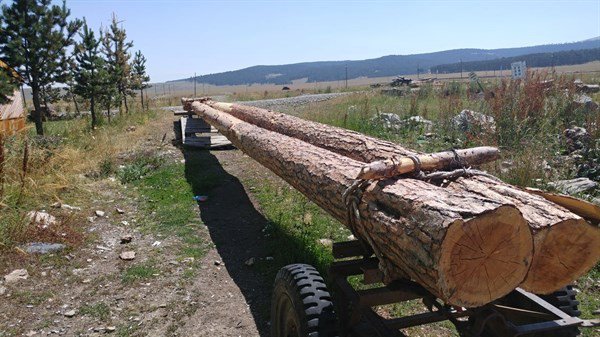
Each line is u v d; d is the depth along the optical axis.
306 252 4.82
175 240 5.39
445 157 2.81
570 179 6.20
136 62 21.88
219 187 7.46
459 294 2.00
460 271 1.98
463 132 8.80
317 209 6.23
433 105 13.90
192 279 4.46
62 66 13.40
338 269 2.97
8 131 9.86
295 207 6.34
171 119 17.20
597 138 7.31
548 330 2.50
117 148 10.18
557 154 7.02
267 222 5.92
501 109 8.17
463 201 2.13
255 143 5.68
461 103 10.48
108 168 8.39
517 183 5.77
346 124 10.82
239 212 6.35
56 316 3.85
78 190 7.09
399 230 2.25
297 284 2.75
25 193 6.29
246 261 4.80
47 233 5.28
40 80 12.70
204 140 10.84
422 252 2.04
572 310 2.78
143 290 4.27
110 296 4.17
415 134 9.46
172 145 11.16
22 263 4.66
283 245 5.08
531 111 8.53
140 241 5.39
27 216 5.41
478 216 1.93
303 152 4.23
